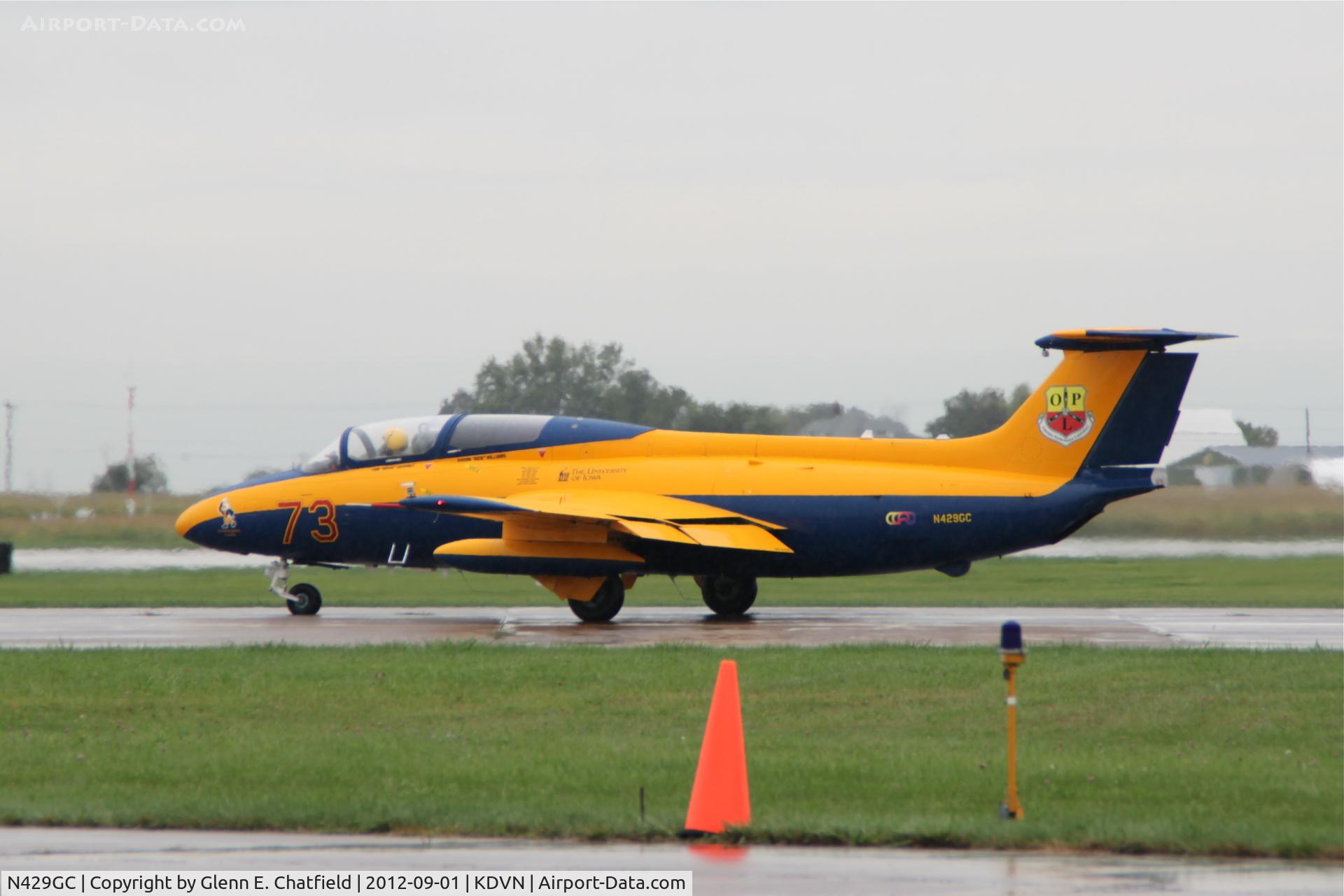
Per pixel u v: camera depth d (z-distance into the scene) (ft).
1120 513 451.12
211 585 410.72
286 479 320.09
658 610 326.44
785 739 154.40
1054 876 100.94
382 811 116.57
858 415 431.02
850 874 101.60
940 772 135.23
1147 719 164.86
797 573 294.66
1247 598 348.79
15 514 545.85
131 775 136.05
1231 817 116.98
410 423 317.22
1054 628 271.49
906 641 245.86
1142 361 281.33
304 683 190.39
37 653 219.61
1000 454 288.10
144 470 654.53
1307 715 165.58
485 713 171.32
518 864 104.63
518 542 287.69
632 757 142.72
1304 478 445.78
